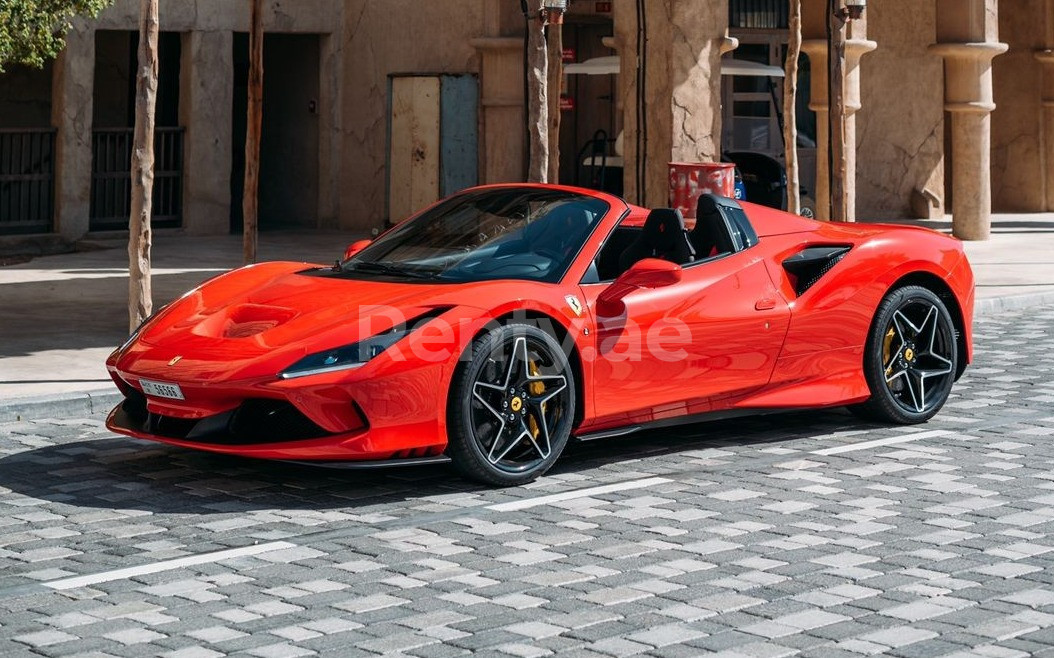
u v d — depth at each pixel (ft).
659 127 44.86
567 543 18.24
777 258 24.43
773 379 24.20
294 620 15.21
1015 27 79.77
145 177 29.89
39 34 42.65
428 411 20.30
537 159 34.94
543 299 21.34
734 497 20.70
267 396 19.95
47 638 14.64
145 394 21.25
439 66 64.54
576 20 69.10
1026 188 80.28
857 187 73.31
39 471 22.12
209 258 54.13
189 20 62.69
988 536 18.67
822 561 17.48
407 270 22.97
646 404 22.65
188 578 16.71
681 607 15.69
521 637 14.67
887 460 23.16
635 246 23.52
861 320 25.14
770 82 70.64
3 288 43.68
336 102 67.82
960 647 14.48
